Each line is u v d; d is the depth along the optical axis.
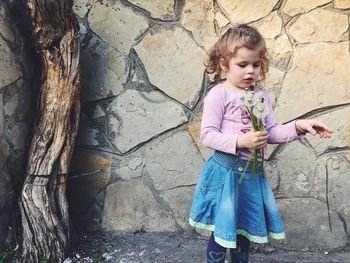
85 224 2.71
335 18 2.53
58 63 2.35
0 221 2.37
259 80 2.15
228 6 2.58
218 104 1.90
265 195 1.96
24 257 2.33
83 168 2.71
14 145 2.41
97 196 2.71
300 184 2.58
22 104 2.47
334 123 2.55
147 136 2.66
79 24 2.60
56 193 2.43
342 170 2.56
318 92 2.54
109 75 2.66
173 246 2.58
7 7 2.34
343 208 2.56
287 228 2.58
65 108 2.39
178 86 2.62
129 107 2.66
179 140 2.65
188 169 2.65
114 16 2.64
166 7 2.61
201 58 2.60
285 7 2.55
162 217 2.68
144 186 2.69
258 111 1.79
